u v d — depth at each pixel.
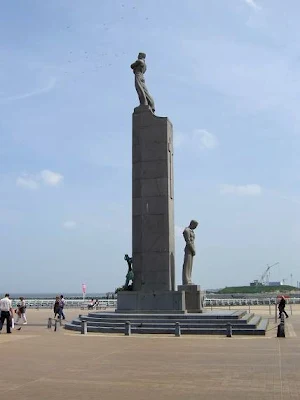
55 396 13.73
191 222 39.69
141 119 40.06
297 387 14.76
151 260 38.12
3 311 31.50
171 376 16.61
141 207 39.00
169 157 39.84
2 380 16.11
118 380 15.99
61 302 42.53
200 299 36.97
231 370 17.66
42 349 23.58
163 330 30.97
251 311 56.97
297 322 41.03
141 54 41.84
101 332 32.06
